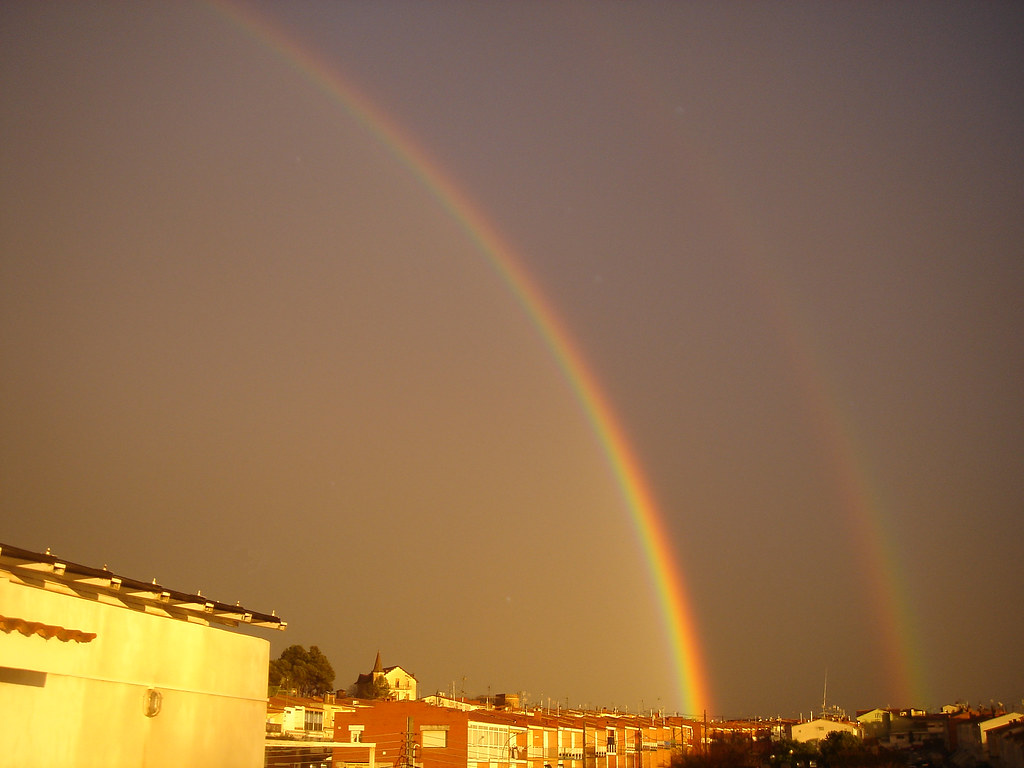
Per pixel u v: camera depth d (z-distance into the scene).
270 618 25.33
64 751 17.66
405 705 72.12
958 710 113.88
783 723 132.25
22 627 16.39
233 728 23.73
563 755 85.94
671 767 103.62
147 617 20.58
